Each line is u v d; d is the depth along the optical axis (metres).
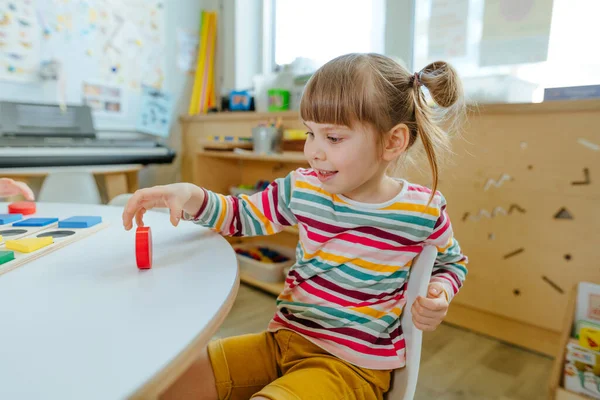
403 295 0.65
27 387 0.27
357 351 0.60
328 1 2.07
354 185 0.60
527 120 1.29
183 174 2.59
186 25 2.49
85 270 0.50
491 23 1.47
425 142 0.63
